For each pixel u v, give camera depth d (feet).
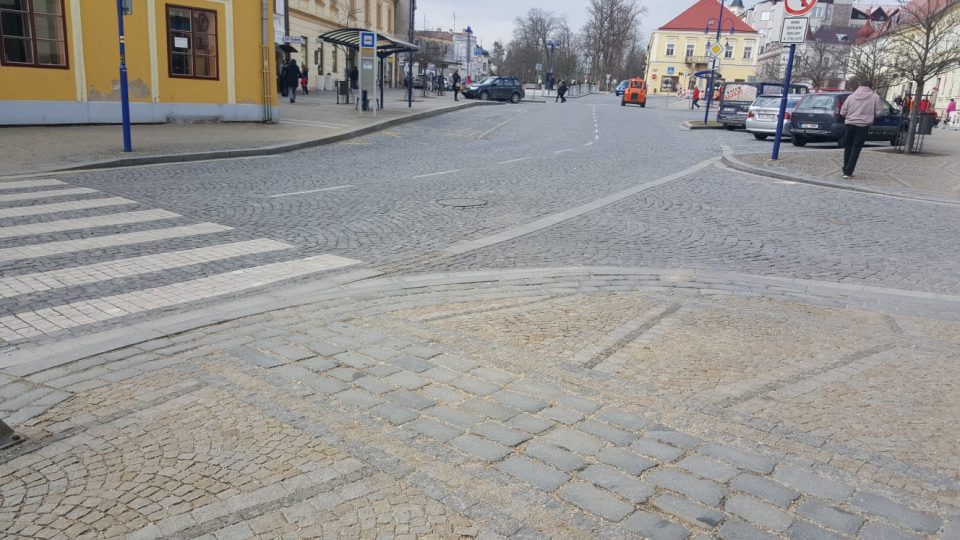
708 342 16.14
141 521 9.17
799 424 12.16
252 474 10.25
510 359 14.79
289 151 54.70
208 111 69.92
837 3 349.41
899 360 15.38
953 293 21.62
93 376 13.74
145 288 20.02
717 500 9.89
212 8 68.44
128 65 63.77
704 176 46.01
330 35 93.61
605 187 39.93
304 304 18.48
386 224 28.96
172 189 35.91
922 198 39.65
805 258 25.45
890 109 72.64
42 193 33.55
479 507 9.59
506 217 30.86
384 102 118.01
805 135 70.79
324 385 13.35
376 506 9.55
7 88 56.90
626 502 9.80
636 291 20.34
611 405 12.72
